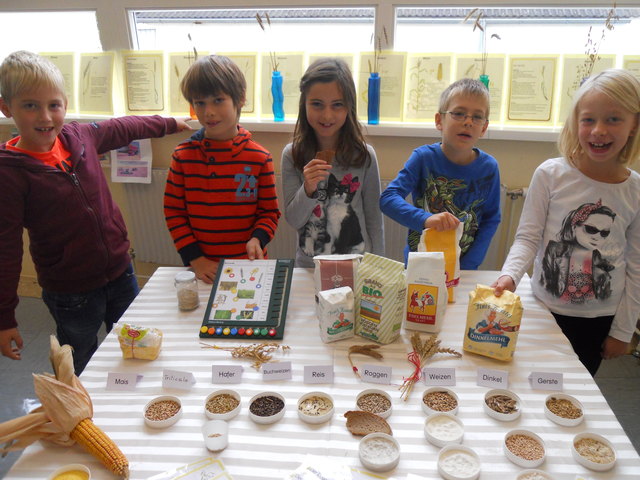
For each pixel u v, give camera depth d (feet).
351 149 5.32
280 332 3.93
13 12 7.86
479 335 3.61
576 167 4.38
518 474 2.64
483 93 4.91
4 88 4.27
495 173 5.40
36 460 2.82
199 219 5.43
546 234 4.51
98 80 7.79
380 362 3.61
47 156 4.76
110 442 2.81
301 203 5.01
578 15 6.81
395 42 7.18
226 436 2.87
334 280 4.01
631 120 3.89
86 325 5.44
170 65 7.66
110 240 5.34
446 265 4.28
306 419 3.05
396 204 4.83
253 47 7.77
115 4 7.41
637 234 4.29
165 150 8.16
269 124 7.38
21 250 4.74
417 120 7.25
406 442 2.90
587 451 2.79
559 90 6.84
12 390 6.70
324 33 7.55
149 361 3.67
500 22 7.01
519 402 3.17
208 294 4.62
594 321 4.48
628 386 6.81
